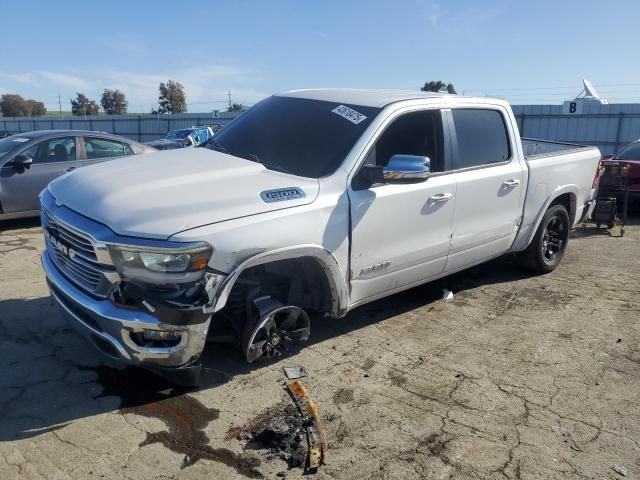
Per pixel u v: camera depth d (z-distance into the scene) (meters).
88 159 8.37
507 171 5.19
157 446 3.03
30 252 6.59
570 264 6.90
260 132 4.44
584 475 2.95
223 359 4.00
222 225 3.20
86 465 2.84
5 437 3.03
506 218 5.31
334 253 3.77
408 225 4.26
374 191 3.99
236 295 3.66
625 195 8.70
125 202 3.23
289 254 3.50
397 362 4.12
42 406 3.34
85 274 3.26
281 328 3.80
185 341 3.18
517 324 4.93
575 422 3.44
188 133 24.12
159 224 3.08
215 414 3.34
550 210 6.04
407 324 4.84
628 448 3.20
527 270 6.37
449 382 3.86
